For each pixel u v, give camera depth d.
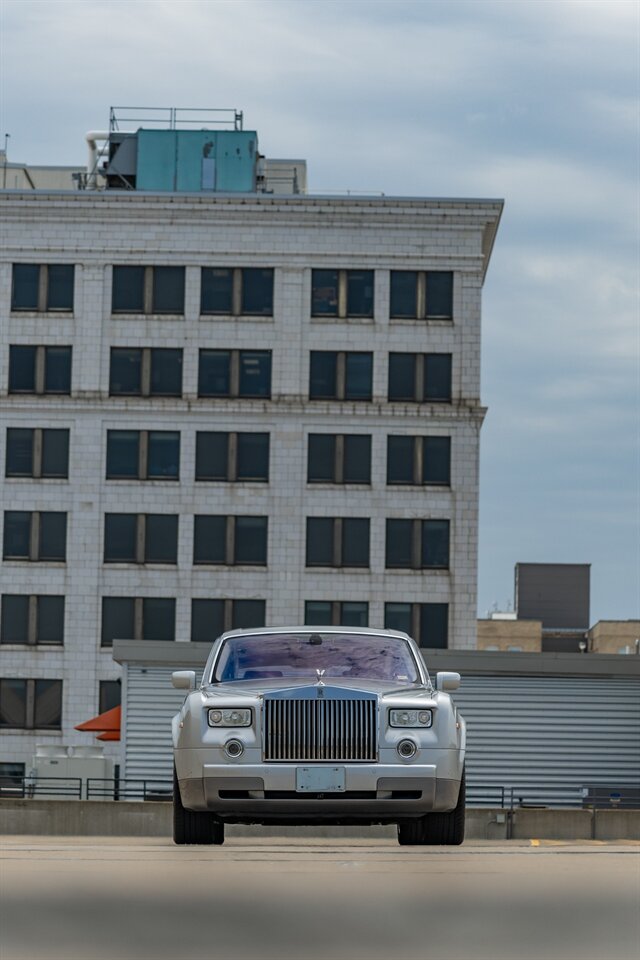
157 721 49.75
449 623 72.75
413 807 12.38
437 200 74.25
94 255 74.00
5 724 71.56
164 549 72.88
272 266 74.25
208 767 12.30
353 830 34.19
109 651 72.00
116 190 75.12
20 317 73.81
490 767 50.91
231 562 72.75
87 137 79.69
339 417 73.62
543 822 36.22
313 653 13.66
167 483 73.00
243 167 77.25
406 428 73.75
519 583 134.00
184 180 77.12
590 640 125.00
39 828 37.34
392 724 12.39
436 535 73.38
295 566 72.81
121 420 73.38
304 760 12.28
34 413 73.31
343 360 74.00
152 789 49.59
